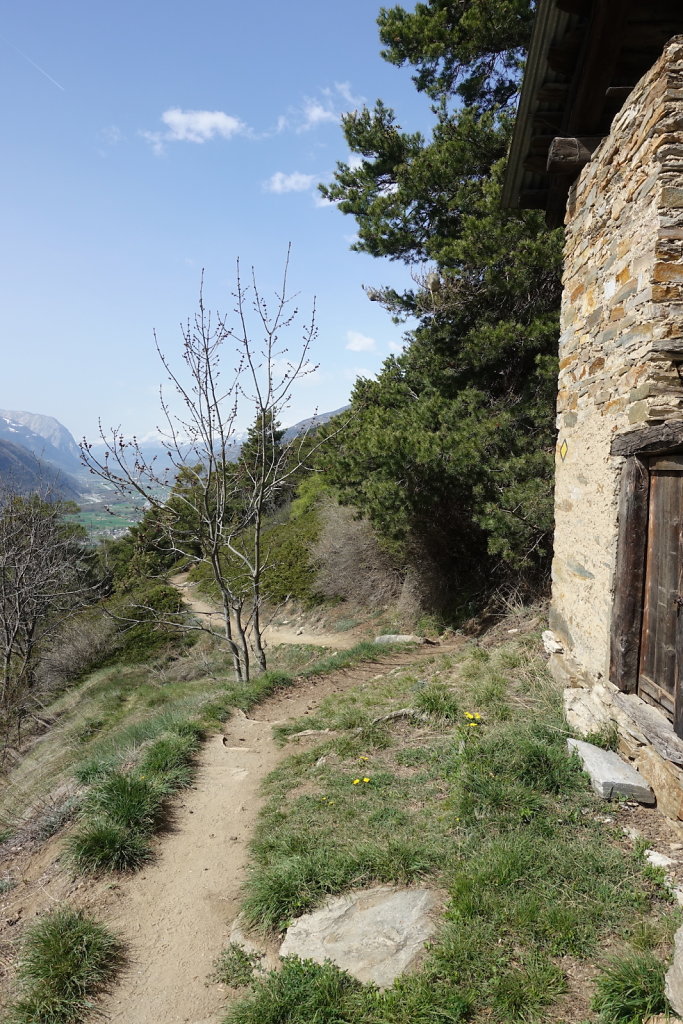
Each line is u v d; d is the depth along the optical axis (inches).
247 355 368.2
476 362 419.8
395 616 518.3
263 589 658.8
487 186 398.6
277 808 181.6
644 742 152.3
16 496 621.0
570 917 111.7
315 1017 100.1
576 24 192.9
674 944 101.9
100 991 122.0
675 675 136.6
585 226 199.9
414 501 389.1
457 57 458.0
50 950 128.0
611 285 173.3
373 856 139.8
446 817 150.3
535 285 408.5
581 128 207.8
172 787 203.9
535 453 357.4
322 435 514.9
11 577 569.6
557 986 99.0
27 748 471.2
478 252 401.4
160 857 168.4
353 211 500.1
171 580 908.0
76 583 736.3
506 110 447.5
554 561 233.8
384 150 480.4
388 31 461.4
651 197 146.4
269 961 122.7
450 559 467.2
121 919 143.6
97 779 211.2
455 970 104.0
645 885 121.3
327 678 343.3
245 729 267.6
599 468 180.5
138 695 500.7
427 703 223.9
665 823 139.3
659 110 142.4
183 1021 112.7
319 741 231.0
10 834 210.2
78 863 162.9
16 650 632.4
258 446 417.7
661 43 189.9
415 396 468.8
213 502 395.5
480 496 365.1
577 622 201.2
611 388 170.9
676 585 137.3
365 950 115.6
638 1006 92.3
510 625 344.2
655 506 150.7
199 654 569.9
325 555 617.9
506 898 118.0
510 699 220.8
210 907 145.5
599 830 140.1
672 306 142.3
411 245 475.8
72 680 624.1
